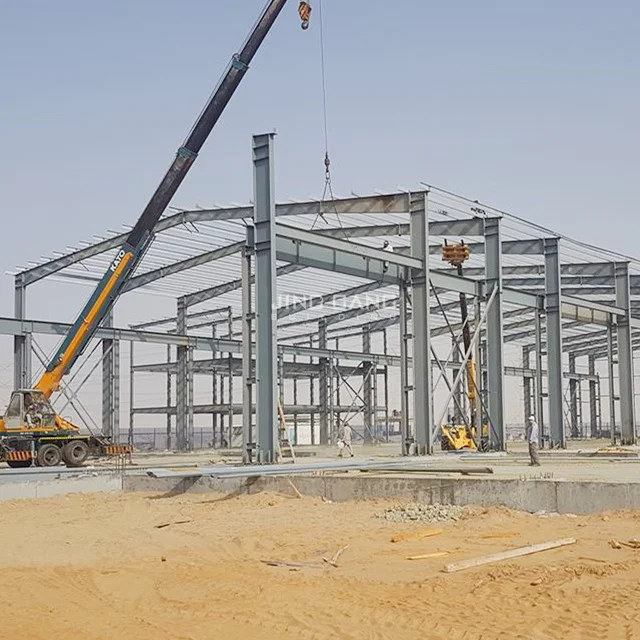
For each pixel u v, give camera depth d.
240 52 27.70
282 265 43.66
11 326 38.66
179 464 32.66
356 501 21.20
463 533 16.09
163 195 29.28
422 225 31.66
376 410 60.75
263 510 20.20
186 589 11.90
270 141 26.91
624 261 44.06
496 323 35.19
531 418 26.97
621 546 13.89
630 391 44.22
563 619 9.49
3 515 20.41
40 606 10.99
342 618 9.91
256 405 26.72
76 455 31.66
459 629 9.27
